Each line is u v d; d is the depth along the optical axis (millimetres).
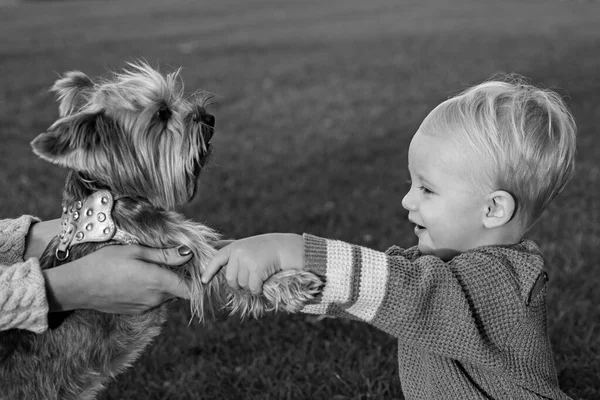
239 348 4332
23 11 30047
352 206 6617
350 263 2406
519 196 2557
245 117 10570
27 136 9133
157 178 3105
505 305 2453
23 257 3010
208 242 3107
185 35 20422
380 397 3789
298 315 4672
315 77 13734
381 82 13188
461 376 2484
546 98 2656
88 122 2895
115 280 2551
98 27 22766
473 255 2523
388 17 26797
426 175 2607
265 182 7449
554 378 2627
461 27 22562
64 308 2561
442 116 2621
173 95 3311
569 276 5051
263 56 16359
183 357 4250
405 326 2373
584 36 19703
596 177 7480
